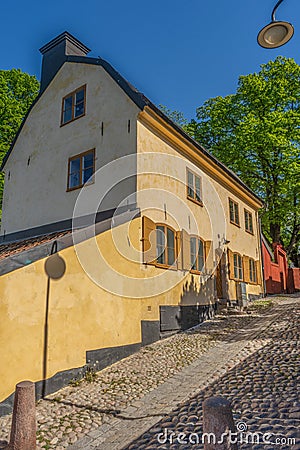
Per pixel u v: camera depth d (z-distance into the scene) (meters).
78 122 12.30
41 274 6.70
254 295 17.81
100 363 7.61
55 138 13.01
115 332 8.21
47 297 6.73
